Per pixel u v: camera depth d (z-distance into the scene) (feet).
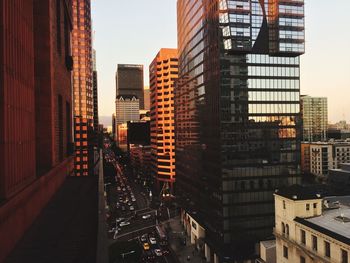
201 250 301.02
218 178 262.06
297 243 147.64
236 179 257.75
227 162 256.73
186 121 379.76
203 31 302.86
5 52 78.02
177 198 446.19
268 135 266.57
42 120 143.13
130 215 433.07
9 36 82.28
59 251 73.92
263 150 264.52
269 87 268.62
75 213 107.34
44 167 142.92
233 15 257.55
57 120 162.81
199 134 319.88
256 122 264.52
